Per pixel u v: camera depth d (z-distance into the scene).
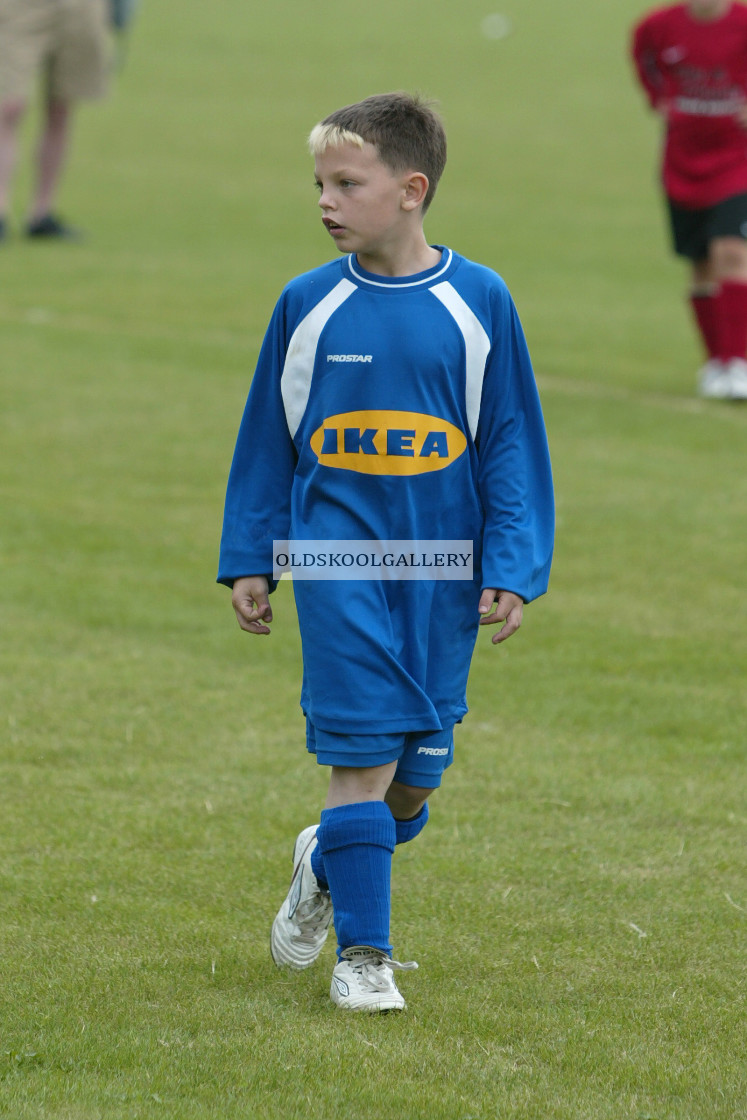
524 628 22.33
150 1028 11.49
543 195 69.19
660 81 37.78
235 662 20.70
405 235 11.98
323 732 11.91
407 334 11.82
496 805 16.34
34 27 53.50
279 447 12.49
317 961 13.05
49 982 12.27
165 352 39.50
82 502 27.59
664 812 16.22
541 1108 10.39
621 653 21.34
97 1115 10.12
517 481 12.23
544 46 122.94
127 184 68.44
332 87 100.25
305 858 12.59
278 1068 10.85
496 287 12.15
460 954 13.04
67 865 14.62
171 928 13.41
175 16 133.50
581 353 42.03
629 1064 11.07
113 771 16.94
